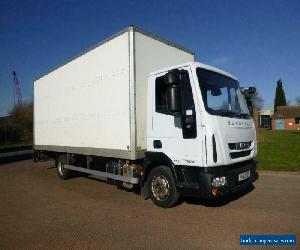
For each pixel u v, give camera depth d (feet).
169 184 19.98
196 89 18.22
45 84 35.70
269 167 37.81
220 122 18.17
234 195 24.13
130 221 18.42
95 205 22.40
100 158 26.89
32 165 51.39
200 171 18.04
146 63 22.13
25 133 150.10
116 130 22.82
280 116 204.54
